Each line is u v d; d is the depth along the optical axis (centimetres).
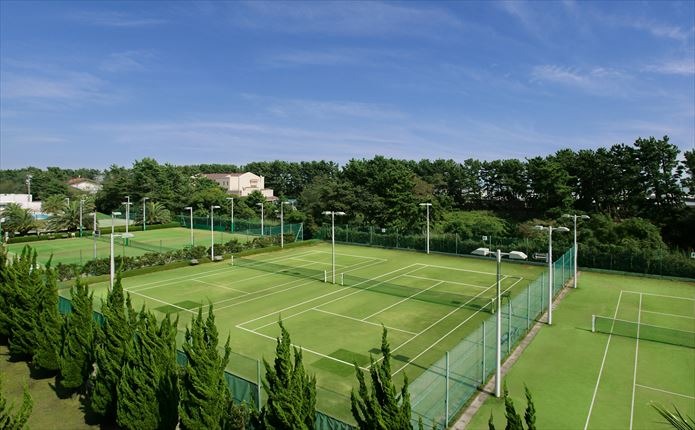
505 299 3922
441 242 6500
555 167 8394
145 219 9906
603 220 6706
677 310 3675
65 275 4500
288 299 3962
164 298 3997
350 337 2998
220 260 5838
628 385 2306
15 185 17738
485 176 11369
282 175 17062
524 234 7381
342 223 8681
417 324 3269
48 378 2323
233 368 2147
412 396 1822
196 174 17138
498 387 2178
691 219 6788
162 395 1594
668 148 7788
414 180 9531
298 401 1296
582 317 3450
